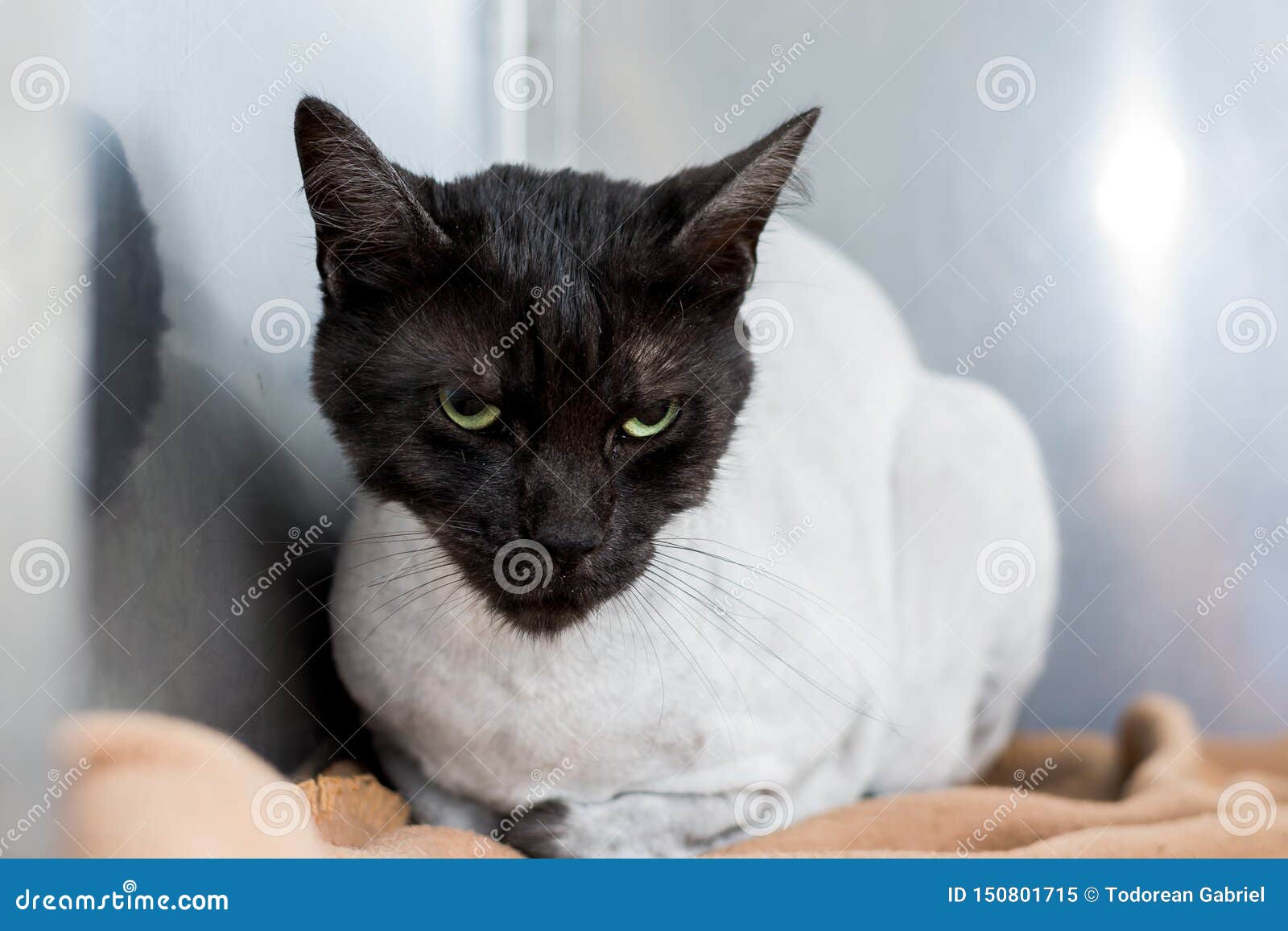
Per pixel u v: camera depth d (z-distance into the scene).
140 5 0.48
